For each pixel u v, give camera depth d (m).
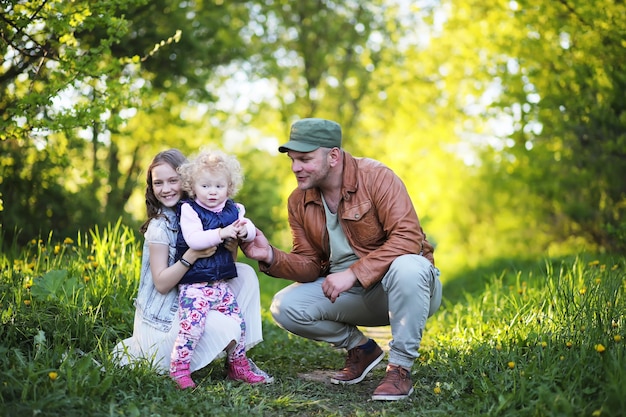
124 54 10.30
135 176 14.29
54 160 6.20
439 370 3.99
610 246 9.36
